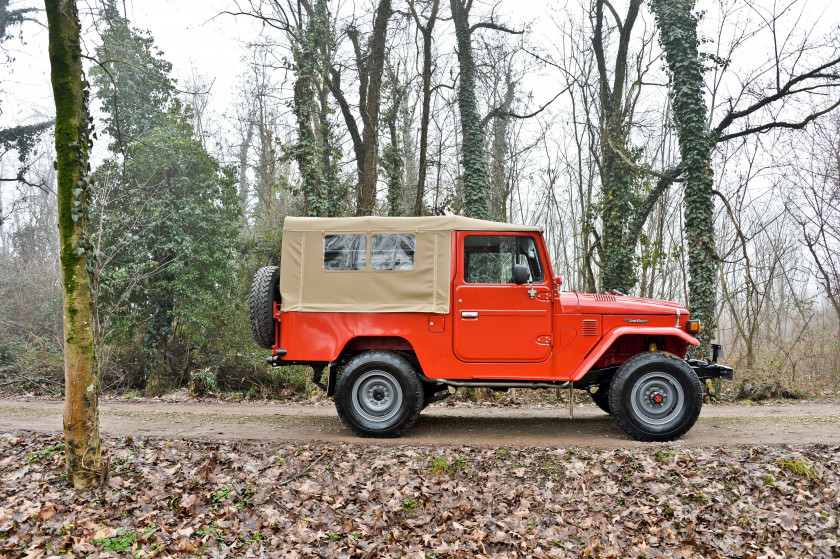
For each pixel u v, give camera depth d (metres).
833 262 16.08
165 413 8.62
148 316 15.41
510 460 6.22
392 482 5.71
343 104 17.83
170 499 5.31
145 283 15.01
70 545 4.34
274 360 7.05
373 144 15.98
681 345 7.18
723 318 29.77
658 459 6.07
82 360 5.35
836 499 5.18
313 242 7.08
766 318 22.98
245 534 4.75
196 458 6.27
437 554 4.54
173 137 15.80
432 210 16.47
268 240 17.66
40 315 18.20
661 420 6.69
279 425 7.82
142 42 16.77
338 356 7.16
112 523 4.78
